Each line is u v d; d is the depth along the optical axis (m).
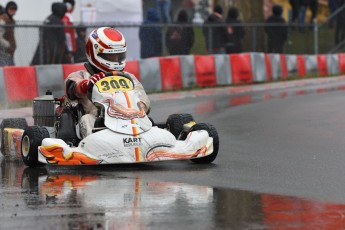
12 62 44.84
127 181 22.28
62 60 47.47
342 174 23.62
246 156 27.19
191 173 23.66
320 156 27.16
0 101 42.09
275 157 26.98
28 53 45.72
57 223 17.34
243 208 18.67
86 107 25.52
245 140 31.27
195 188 21.19
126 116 24.12
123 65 25.92
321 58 66.62
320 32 67.81
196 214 18.05
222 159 26.50
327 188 21.36
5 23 46.19
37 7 50.56
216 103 45.59
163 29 53.28
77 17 53.28
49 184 21.98
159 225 17.05
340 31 70.31
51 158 23.95
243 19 77.56
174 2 72.94
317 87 56.00
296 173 23.77
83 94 25.17
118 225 17.08
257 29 60.59
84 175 23.41
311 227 16.95
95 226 17.02
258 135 32.69
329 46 69.06
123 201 19.50
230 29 57.94
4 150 28.09
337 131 33.44
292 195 20.34
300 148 29.03
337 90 52.97
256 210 18.48
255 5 78.31
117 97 24.55
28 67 43.53
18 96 43.00
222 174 23.50
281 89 54.72
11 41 44.75
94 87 24.80
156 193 20.45
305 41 65.94
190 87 54.06
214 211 18.36
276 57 61.53
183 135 26.58
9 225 17.25
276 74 61.47
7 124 28.25
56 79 44.97
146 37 52.50
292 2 73.19
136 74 49.94
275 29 62.19
